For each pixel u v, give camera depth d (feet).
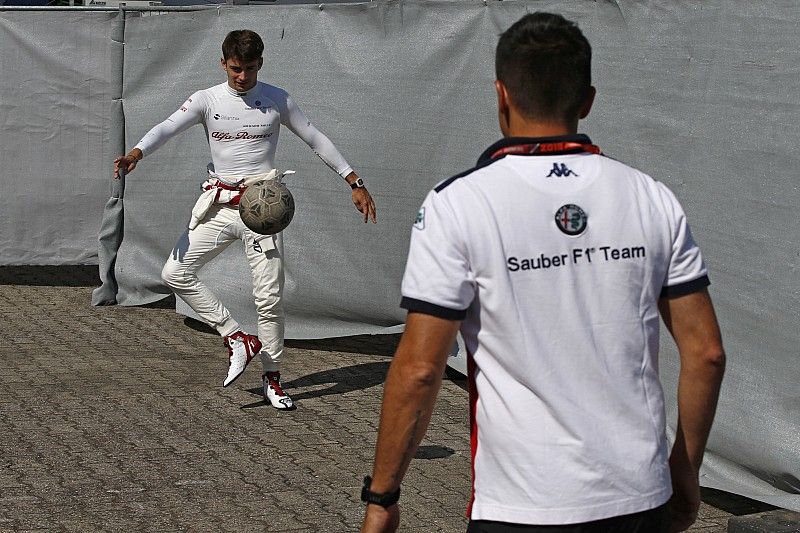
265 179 23.62
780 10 17.95
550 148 9.02
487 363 8.83
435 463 20.97
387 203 27.48
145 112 31.91
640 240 8.95
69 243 34.60
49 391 24.98
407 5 26.71
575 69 9.08
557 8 22.80
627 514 8.65
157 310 33.40
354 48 27.76
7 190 34.42
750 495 18.56
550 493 8.58
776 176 18.01
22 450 21.04
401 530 17.69
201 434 22.31
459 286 8.64
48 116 34.06
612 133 21.33
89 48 33.68
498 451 8.77
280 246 23.95
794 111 17.70
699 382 9.17
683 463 9.37
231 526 17.72
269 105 23.86
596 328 8.78
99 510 18.24
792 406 17.89
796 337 17.72
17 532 17.24
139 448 21.38
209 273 30.86
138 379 26.20
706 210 19.34
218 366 27.58
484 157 9.24
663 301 9.26
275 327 24.09
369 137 27.55
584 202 8.89
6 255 34.65
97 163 34.12
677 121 19.94
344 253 28.40
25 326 31.01
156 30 31.48
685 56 19.76
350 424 23.24
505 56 9.20
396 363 8.81
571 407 8.64
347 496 19.16
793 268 17.75
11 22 33.88
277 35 29.01
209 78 30.71
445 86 26.23
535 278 8.71
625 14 20.98
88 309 33.22
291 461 20.86
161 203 32.09
